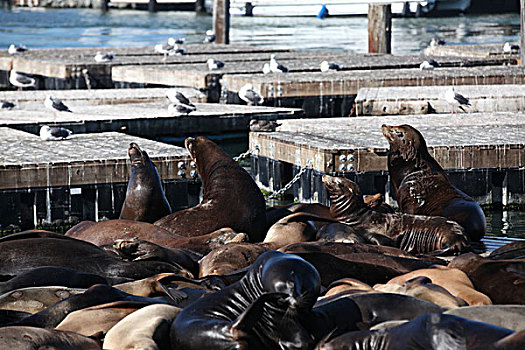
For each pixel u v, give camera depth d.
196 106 83.44
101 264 28.11
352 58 122.75
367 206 36.50
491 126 64.19
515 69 103.25
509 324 19.64
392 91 85.88
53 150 53.31
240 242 31.00
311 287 19.48
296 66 108.94
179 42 145.38
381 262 28.31
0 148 54.25
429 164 40.97
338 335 20.17
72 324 22.08
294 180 54.84
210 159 37.84
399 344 18.33
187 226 35.81
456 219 38.19
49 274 26.38
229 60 122.38
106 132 68.88
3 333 20.05
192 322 20.03
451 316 18.55
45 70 115.31
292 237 33.16
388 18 134.75
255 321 19.34
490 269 26.42
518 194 54.25
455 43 186.62
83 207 49.62
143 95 90.06
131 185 37.81
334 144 53.91
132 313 21.67
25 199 48.41
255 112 78.44
